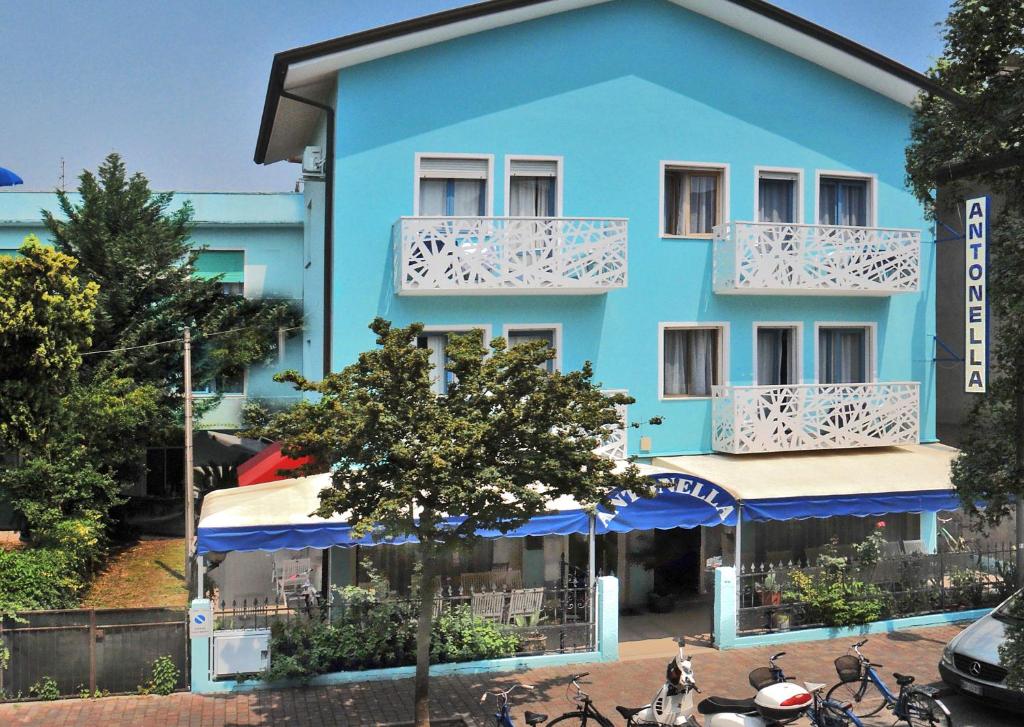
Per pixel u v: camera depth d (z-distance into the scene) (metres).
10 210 23.22
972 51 9.55
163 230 20.42
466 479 10.57
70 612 12.95
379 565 16.72
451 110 17.56
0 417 15.70
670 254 18.64
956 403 21.75
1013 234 9.29
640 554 18.38
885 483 16.88
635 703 13.13
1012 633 9.55
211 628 13.33
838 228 18.91
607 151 18.28
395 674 14.03
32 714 12.31
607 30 18.30
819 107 19.55
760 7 18.28
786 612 16.16
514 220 17.09
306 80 17.52
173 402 20.42
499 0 17.11
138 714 12.40
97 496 18.11
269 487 16.19
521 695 13.35
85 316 15.93
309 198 21.97
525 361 11.07
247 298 22.70
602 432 11.48
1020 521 17.61
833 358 20.00
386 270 17.31
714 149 18.88
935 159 10.38
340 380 11.09
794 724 12.56
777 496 16.03
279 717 12.38
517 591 15.09
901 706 11.65
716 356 19.12
